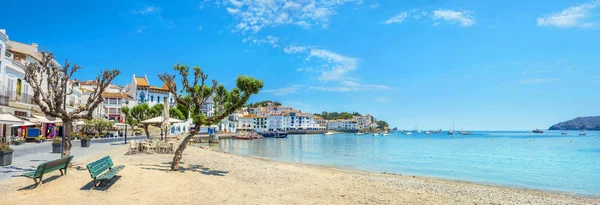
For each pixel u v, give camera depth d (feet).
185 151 88.12
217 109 52.60
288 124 597.11
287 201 35.53
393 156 138.31
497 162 115.75
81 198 28.22
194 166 58.23
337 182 51.88
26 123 72.79
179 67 49.83
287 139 367.86
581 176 80.59
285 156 130.72
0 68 89.15
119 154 73.46
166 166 55.21
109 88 274.57
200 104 50.90
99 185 32.58
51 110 44.32
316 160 114.62
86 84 258.37
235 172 54.85
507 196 50.34
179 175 44.19
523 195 52.47
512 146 242.37
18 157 61.46
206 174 49.47
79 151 79.71
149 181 36.29
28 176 30.35
